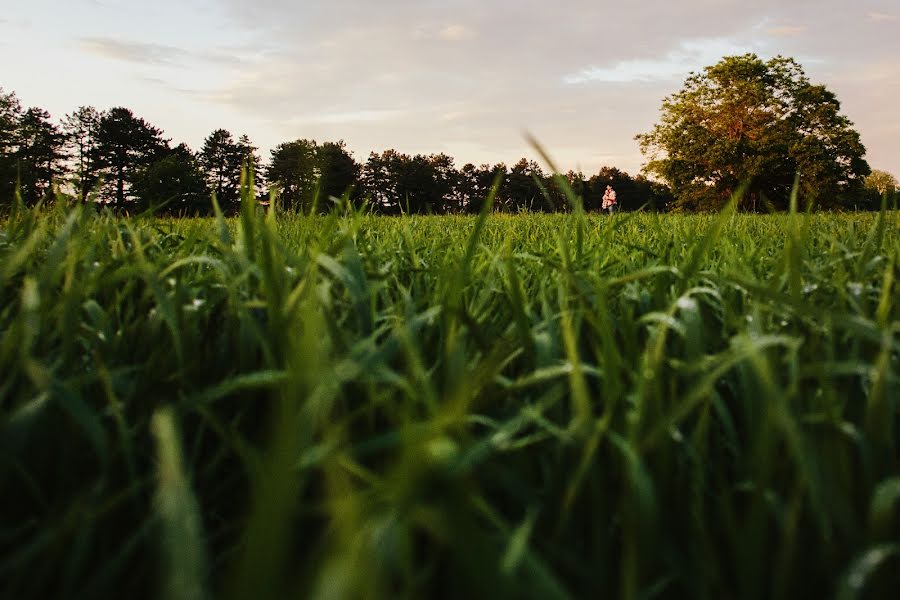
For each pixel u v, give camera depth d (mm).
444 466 617
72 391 876
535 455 1071
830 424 902
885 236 2865
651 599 822
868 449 883
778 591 744
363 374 985
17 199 2150
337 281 1675
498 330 1438
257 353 1249
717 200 49719
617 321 1392
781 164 45906
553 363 1169
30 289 999
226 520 997
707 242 1417
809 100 49969
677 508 902
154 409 1074
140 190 69438
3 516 926
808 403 1093
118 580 854
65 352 1108
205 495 980
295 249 2016
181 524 471
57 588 820
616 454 929
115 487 973
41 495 904
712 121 52438
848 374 1126
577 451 916
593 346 1283
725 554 882
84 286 1353
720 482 892
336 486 594
